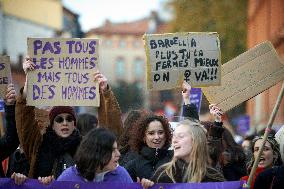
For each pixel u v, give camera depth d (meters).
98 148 7.45
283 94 7.92
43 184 7.75
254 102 31.78
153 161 8.67
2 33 33.84
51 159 8.73
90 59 8.83
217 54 9.00
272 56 9.38
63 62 8.82
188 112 8.94
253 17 38.84
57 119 8.76
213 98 9.27
